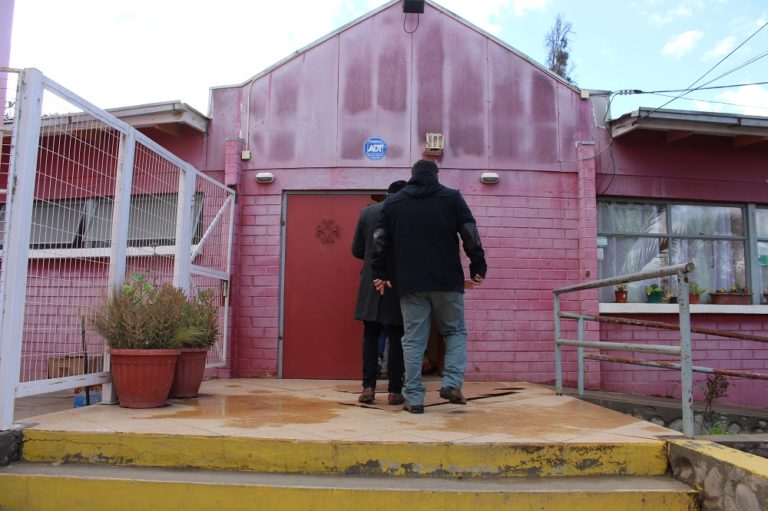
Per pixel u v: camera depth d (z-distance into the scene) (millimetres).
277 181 6789
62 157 4137
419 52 6852
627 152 6902
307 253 6711
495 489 3023
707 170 7016
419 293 4227
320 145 6785
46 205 4059
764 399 6844
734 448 3402
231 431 3500
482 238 6633
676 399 6469
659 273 3877
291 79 6902
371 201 6781
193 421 3824
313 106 6840
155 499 3025
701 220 7164
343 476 3213
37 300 4145
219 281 6438
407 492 2959
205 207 6113
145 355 4207
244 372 6582
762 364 6891
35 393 3701
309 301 6641
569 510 2979
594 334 6500
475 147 6738
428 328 4387
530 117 6820
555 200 6738
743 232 7199
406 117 6762
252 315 6641
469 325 6527
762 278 7156
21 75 3639
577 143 6766
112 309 4316
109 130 4508
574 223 6719
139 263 4953
